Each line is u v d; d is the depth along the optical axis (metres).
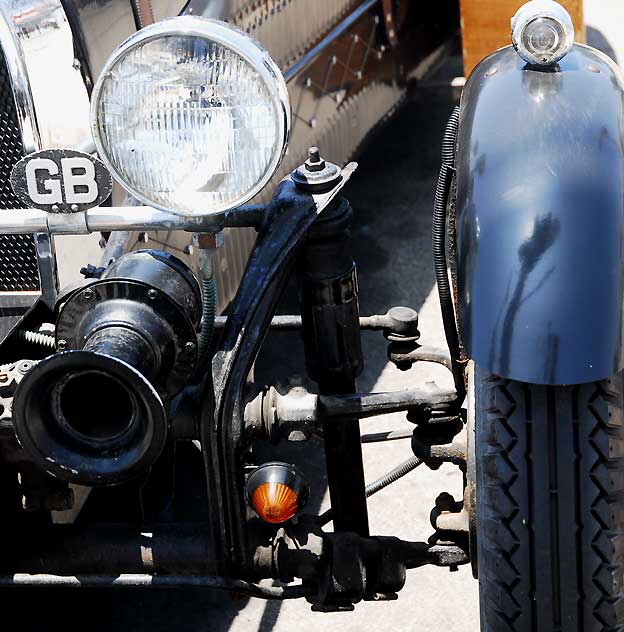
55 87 3.07
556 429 2.46
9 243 3.10
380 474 4.45
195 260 3.78
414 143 7.31
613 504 2.47
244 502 2.80
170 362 2.71
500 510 2.51
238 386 2.73
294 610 3.86
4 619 3.80
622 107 2.65
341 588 2.84
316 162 2.96
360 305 5.64
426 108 7.75
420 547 2.93
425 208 6.53
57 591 3.95
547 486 2.47
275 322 3.42
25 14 3.03
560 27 2.66
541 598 2.51
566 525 2.47
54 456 2.48
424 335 5.36
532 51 2.69
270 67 2.47
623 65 7.95
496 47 5.52
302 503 2.75
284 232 2.86
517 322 2.41
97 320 2.64
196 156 2.54
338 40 5.04
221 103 2.49
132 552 2.90
